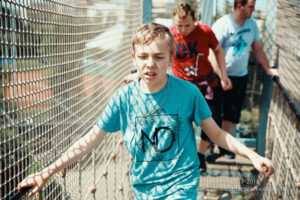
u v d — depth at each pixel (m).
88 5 2.30
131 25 3.80
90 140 1.75
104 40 2.71
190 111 1.73
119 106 1.75
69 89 1.91
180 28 3.32
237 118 4.24
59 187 1.82
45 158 1.63
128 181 4.04
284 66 3.69
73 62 1.97
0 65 1.24
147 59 1.58
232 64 3.99
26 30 1.40
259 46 4.07
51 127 1.68
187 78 3.61
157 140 1.71
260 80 4.48
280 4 3.97
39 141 1.56
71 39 1.93
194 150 1.76
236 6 3.79
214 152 4.44
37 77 1.51
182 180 1.70
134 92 1.73
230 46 3.95
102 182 2.94
